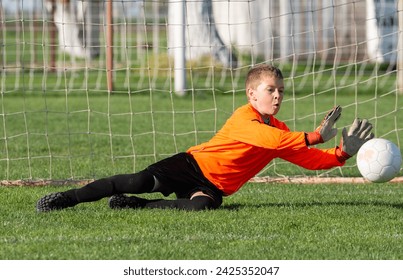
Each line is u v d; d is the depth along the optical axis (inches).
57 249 515.5
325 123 590.2
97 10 2256.4
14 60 2301.9
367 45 2180.1
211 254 504.7
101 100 1691.7
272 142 596.4
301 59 2234.3
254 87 617.0
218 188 630.5
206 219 593.0
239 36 2170.3
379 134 1203.9
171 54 1734.7
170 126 1293.1
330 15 2253.9
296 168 901.8
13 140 1111.6
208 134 1191.6
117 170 876.6
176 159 629.6
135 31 2518.5
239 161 622.5
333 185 796.0
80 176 836.0
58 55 2182.6
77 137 1149.7
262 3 2197.3
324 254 508.7
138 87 1852.9
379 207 656.4
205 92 1748.3
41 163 920.3
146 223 581.6
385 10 2150.6
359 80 1943.9
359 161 624.1
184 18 1627.7
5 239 538.3
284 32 2223.2
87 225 577.3
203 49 2020.2
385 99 1686.8
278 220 596.7
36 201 677.3
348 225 584.4
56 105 1592.0
